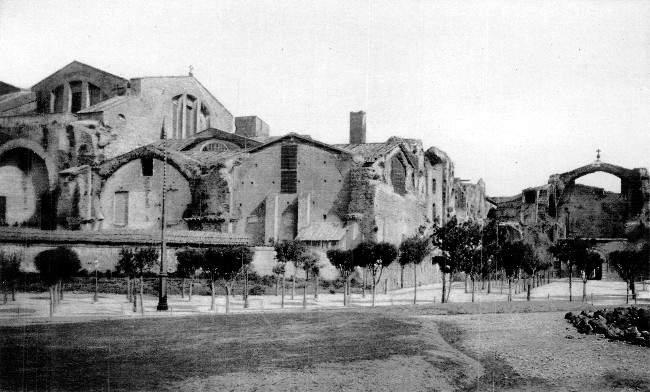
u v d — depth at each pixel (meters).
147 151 66.75
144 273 52.16
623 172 86.75
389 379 20.33
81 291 46.72
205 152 69.62
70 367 20.67
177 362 21.61
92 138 70.19
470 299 50.91
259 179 64.88
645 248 81.56
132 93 78.25
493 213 103.94
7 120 72.62
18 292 46.06
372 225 59.94
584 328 31.64
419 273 73.25
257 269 55.50
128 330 28.28
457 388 20.31
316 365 21.58
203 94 86.75
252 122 81.81
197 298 44.56
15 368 20.48
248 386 18.72
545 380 21.83
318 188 62.69
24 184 72.00
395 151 68.25
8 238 52.38
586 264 50.97
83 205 67.25
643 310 34.22
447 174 87.62
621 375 22.62
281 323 31.28
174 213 65.62
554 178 91.19
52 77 83.62
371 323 31.78
